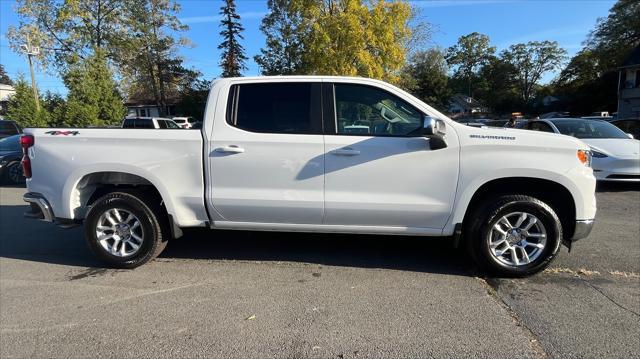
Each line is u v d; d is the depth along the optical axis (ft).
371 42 98.73
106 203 14.93
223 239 18.69
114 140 14.71
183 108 166.40
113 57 127.54
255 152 14.21
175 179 14.67
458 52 312.29
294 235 19.19
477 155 13.61
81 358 9.87
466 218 14.52
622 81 136.77
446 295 12.95
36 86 99.86
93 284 14.03
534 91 285.64
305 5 102.17
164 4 134.92
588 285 13.62
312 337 10.62
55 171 14.93
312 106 14.37
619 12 178.40
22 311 12.18
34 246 18.30
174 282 14.10
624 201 26.53
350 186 14.10
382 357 9.76
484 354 9.84
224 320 11.50
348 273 14.78
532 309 12.00
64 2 116.26
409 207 13.98
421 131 13.92
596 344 10.21
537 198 14.53
